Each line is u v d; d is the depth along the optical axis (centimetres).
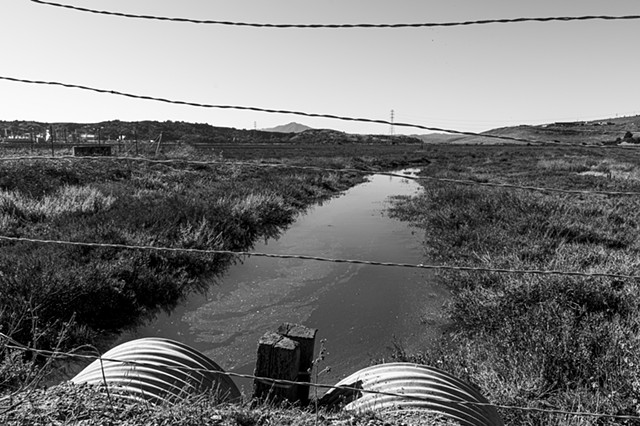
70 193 1139
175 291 720
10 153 2130
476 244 942
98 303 598
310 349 304
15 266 584
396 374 262
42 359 477
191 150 3056
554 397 362
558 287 570
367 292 780
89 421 212
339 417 230
